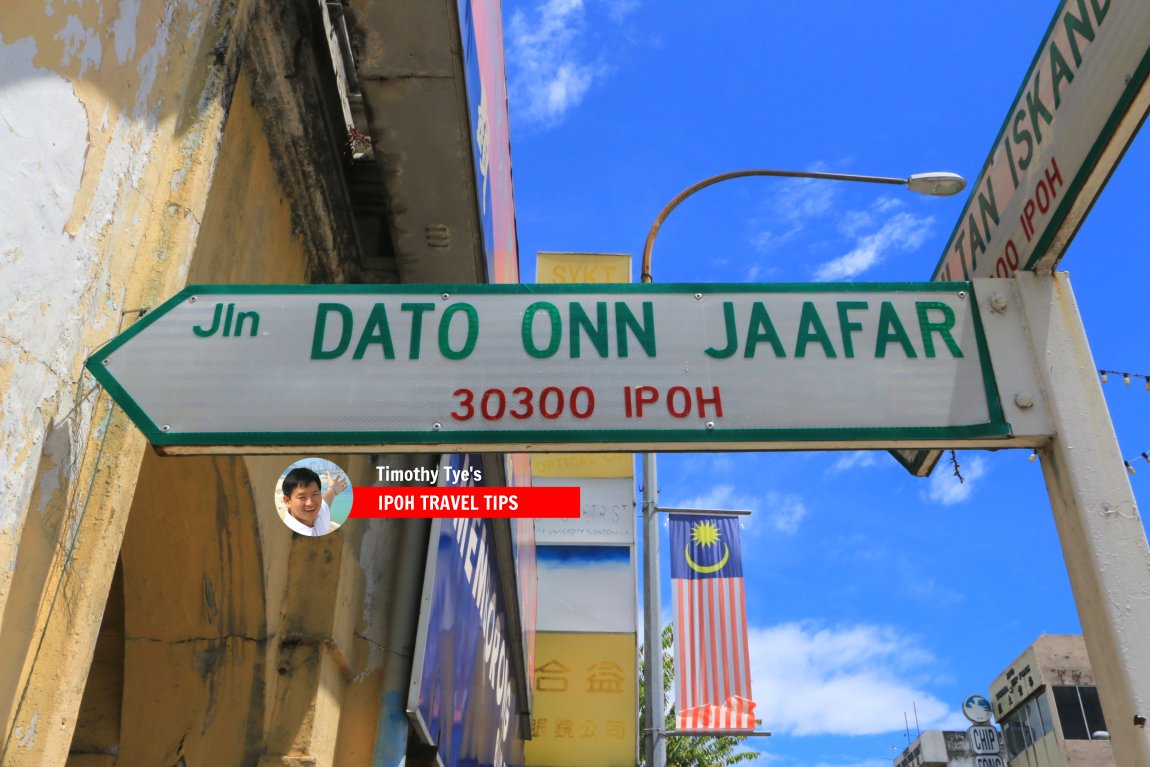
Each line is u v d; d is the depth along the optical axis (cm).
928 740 3378
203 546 462
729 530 1000
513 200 870
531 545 1368
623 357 287
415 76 474
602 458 1777
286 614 507
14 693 248
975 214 342
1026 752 3012
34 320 255
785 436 276
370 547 595
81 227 277
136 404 275
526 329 291
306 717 484
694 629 948
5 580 241
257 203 442
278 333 288
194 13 352
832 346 289
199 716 469
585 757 1533
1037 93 299
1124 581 254
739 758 2008
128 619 473
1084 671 2866
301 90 448
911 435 277
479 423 277
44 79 263
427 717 611
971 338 291
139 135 310
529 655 1318
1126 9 255
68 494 270
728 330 292
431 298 296
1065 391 280
